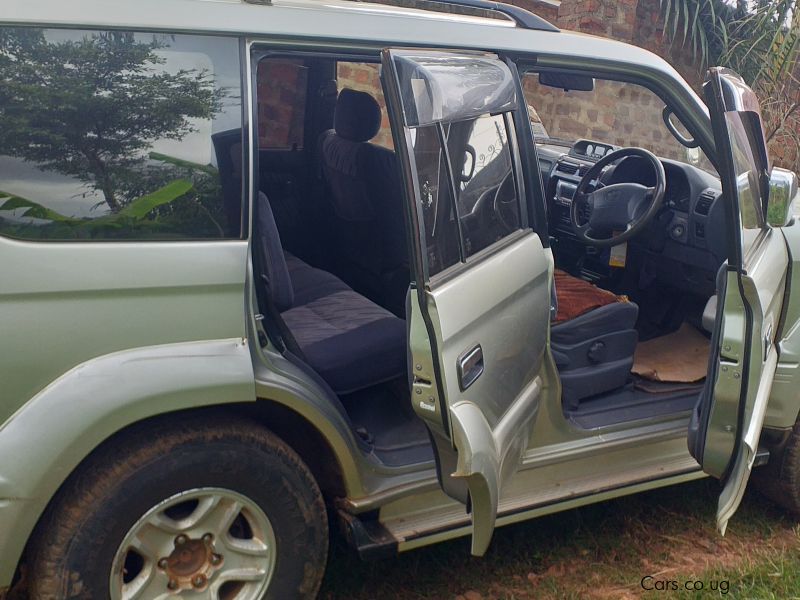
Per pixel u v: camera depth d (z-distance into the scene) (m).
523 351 2.58
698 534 3.47
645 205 3.56
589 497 2.97
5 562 2.06
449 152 2.27
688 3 8.19
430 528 2.62
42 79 2.09
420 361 2.15
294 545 2.43
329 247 3.82
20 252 2.03
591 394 3.23
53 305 2.05
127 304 2.13
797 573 3.19
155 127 2.21
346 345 2.79
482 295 2.32
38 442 2.03
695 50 8.12
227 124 2.29
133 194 2.18
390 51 2.09
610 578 3.10
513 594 2.96
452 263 2.27
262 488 2.34
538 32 2.79
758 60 8.05
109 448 2.19
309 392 2.39
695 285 3.86
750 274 2.55
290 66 3.55
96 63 2.14
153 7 2.20
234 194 2.29
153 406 2.13
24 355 2.03
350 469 2.49
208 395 2.20
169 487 2.21
